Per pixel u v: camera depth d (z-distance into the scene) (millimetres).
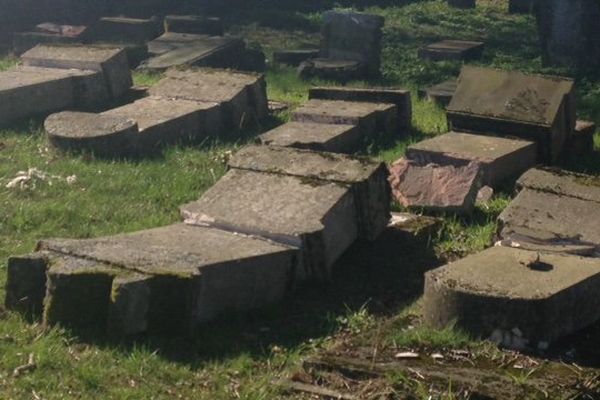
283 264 8203
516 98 12391
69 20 21125
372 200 9242
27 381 6684
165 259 7621
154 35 20031
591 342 7457
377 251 9250
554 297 7270
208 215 8703
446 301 7418
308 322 7902
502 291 7309
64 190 10391
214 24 19781
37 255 7664
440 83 17422
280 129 12406
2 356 6973
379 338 7352
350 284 8656
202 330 7543
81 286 7359
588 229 9047
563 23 19156
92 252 7688
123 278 7266
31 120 12844
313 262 8469
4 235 9188
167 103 13055
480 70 12836
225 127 13219
